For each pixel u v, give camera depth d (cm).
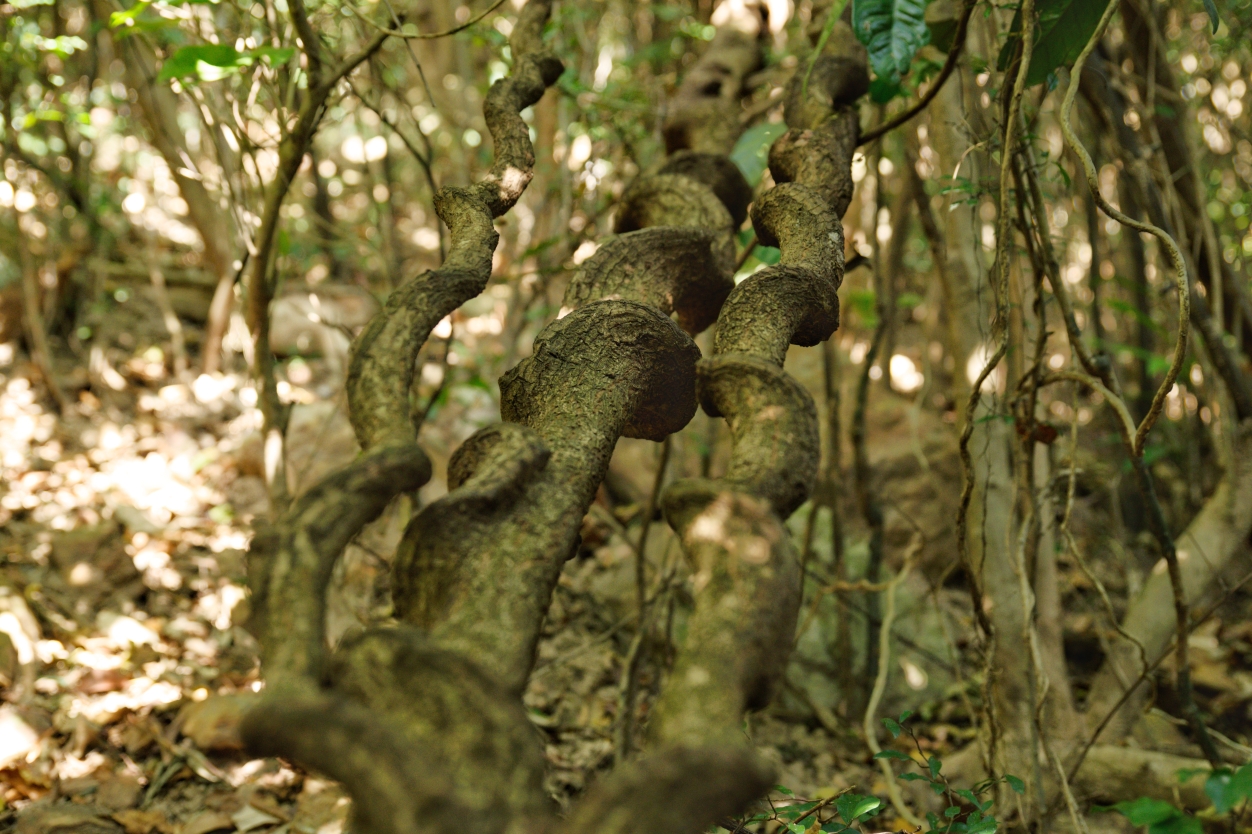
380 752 59
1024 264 299
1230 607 361
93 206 489
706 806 58
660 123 332
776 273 109
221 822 223
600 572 340
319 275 502
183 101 399
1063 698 248
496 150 136
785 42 323
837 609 300
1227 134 382
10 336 453
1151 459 329
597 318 112
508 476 87
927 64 201
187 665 279
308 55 188
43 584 302
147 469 381
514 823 60
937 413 379
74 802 228
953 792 168
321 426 375
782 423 91
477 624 77
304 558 74
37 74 372
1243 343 320
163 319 500
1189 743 280
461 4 515
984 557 206
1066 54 159
